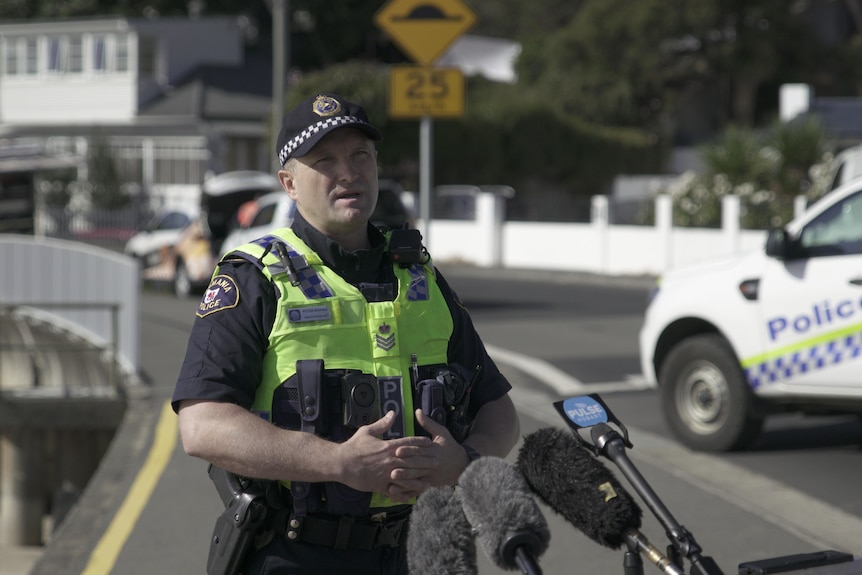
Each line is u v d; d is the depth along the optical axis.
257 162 45.12
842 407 7.97
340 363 2.93
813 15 52.00
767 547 6.31
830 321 7.89
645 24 44.34
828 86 48.72
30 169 29.58
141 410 11.09
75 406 11.54
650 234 26.00
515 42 64.31
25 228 29.80
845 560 2.77
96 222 39.88
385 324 2.98
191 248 22.34
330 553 3.01
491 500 2.46
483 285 23.88
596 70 45.78
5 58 46.44
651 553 2.52
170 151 43.88
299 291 2.95
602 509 2.53
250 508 2.97
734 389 8.42
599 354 13.79
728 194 26.12
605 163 41.19
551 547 6.42
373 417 2.92
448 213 30.31
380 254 3.09
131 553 6.48
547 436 2.64
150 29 44.22
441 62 53.78
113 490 8.06
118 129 44.75
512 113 36.75
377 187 3.13
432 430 2.91
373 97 32.53
